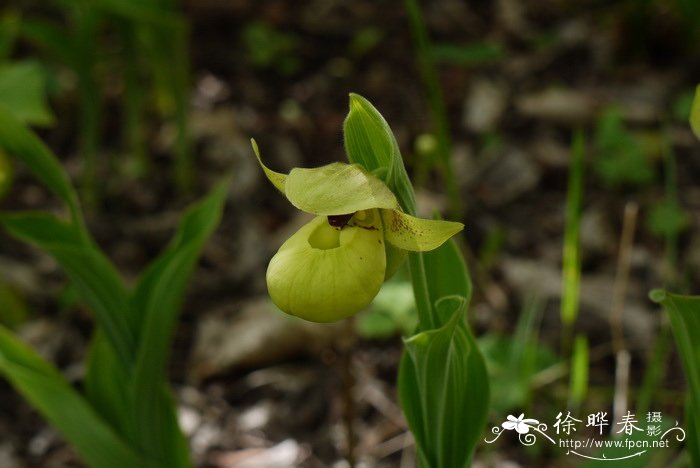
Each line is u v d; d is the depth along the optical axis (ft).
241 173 4.17
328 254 2.15
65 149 4.44
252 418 2.99
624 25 4.98
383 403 3.01
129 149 4.40
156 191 4.14
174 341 3.36
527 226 3.81
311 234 2.19
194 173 4.23
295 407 3.02
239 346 3.19
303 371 3.18
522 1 5.54
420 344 2.14
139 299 2.47
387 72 4.91
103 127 4.56
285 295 2.14
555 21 5.37
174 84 3.93
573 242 2.65
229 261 3.72
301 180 2.11
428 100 4.64
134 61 4.01
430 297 2.25
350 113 2.12
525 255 3.65
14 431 2.95
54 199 4.12
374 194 2.08
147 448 2.52
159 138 4.48
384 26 5.31
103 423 2.50
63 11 5.15
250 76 4.90
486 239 3.76
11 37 3.23
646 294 3.35
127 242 3.84
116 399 2.58
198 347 3.29
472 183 4.09
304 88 4.81
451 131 4.45
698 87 2.08
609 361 3.07
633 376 2.99
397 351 3.22
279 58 4.98
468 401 2.24
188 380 3.17
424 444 2.27
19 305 3.34
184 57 3.98
